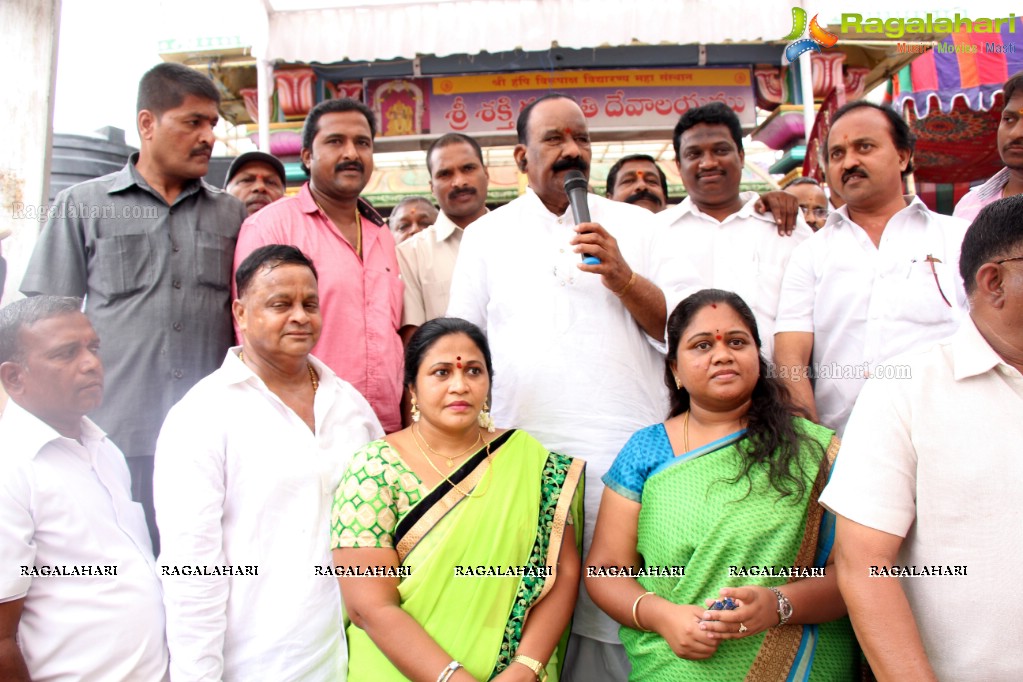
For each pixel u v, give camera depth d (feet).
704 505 6.89
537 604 7.11
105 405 8.70
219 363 9.34
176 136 9.07
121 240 8.95
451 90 22.12
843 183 8.75
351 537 6.99
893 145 8.64
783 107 21.47
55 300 7.30
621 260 8.32
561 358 8.75
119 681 6.68
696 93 22.07
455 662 6.49
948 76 18.03
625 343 8.91
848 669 7.03
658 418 9.04
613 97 22.06
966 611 5.43
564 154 9.09
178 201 9.36
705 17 18.37
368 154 10.22
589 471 8.45
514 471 7.39
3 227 9.79
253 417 7.54
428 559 6.87
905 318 8.32
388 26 18.58
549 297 8.98
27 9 9.99
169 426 7.37
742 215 10.23
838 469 5.98
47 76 9.98
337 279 9.64
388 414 9.83
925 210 8.57
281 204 9.93
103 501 7.22
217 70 21.40
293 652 7.02
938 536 5.56
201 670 6.63
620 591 7.10
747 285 9.85
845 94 22.52
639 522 7.35
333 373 8.53
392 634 6.61
